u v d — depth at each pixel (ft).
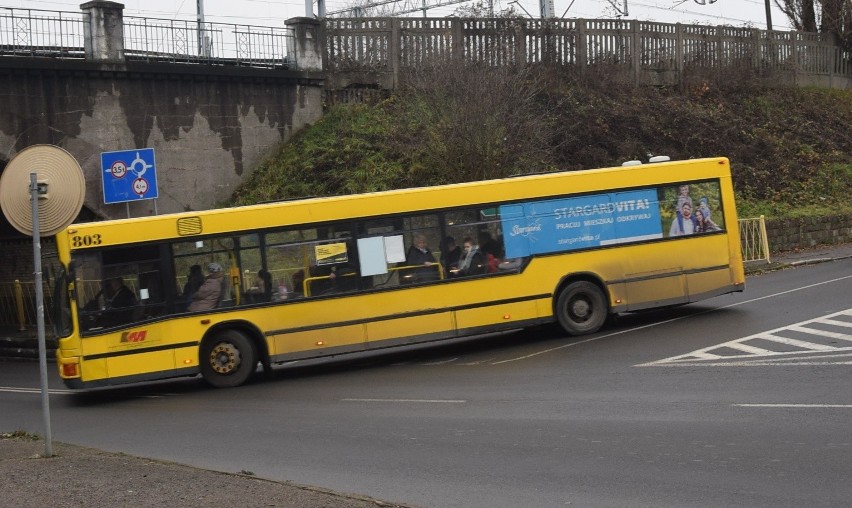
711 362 46.39
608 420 35.14
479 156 86.43
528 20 107.76
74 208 33.45
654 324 61.77
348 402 44.68
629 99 112.98
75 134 79.97
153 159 81.61
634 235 60.95
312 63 96.68
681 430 32.37
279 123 94.02
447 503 25.18
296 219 55.26
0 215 89.15
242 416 43.01
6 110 76.59
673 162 62.39
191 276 53.62
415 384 48.49
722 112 119.96
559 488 26.05
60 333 52.08
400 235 56.70
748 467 26.86
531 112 97.45
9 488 27.09
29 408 51.80
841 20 141.49
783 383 39.68
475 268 57.77
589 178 60.39
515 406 39.68
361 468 30.04
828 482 24.79
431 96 89.86
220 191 89.20
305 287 55.01
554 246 59.31
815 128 124.98
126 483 27.35
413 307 56.49
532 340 60.85
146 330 52.65
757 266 87.86
